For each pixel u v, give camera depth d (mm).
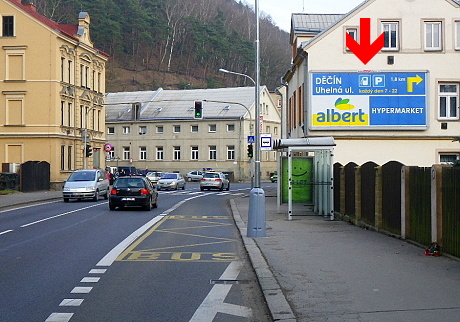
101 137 61375
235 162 80250
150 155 84125
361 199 18500
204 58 118938
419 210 13188
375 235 15844
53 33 49219
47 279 10133
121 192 26344
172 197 40188
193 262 12102
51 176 49281
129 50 113125
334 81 29719
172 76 112438
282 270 10547
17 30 49312
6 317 7574
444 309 7457
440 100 30062
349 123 29719
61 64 50875
